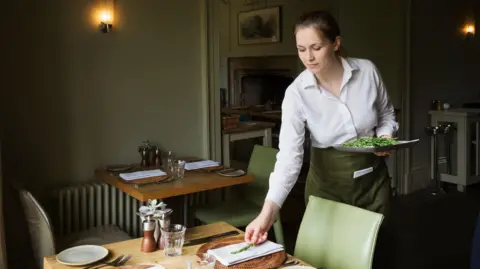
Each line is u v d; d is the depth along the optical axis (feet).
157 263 5.82
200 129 12.78
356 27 19.34
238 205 11.35
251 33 24.53
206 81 12.59
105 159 11.33
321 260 6.49
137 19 11.51
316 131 7.25
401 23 17.67
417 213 15.76
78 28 10.73
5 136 10.03
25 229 10.30
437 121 18.63
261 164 11.38
